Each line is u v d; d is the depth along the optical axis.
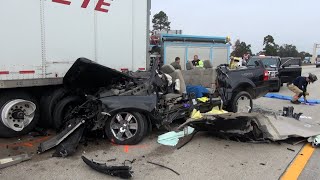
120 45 7.98
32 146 6.12
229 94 8.75
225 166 5.26
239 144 6.48
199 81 8.80
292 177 4.86
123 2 7.96
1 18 5.96
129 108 6.11
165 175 4.84
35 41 6.45
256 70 9.72
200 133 7.20
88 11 7.26
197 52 18.22
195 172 4.97
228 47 19.73
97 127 6.04
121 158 5.54
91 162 4.99
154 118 6.50
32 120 6.78
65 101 6.98
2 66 6.02
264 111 9.69
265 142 6.57
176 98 7.43
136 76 7.36
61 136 5.81
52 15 6.68
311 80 12.02
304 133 6.72
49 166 5.13
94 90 7.37
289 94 15.41
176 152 5.91
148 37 8.70
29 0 6.31
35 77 6.50
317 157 5.82
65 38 6.91
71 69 6.54
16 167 5.07
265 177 4.84
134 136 6.21
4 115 6.25
